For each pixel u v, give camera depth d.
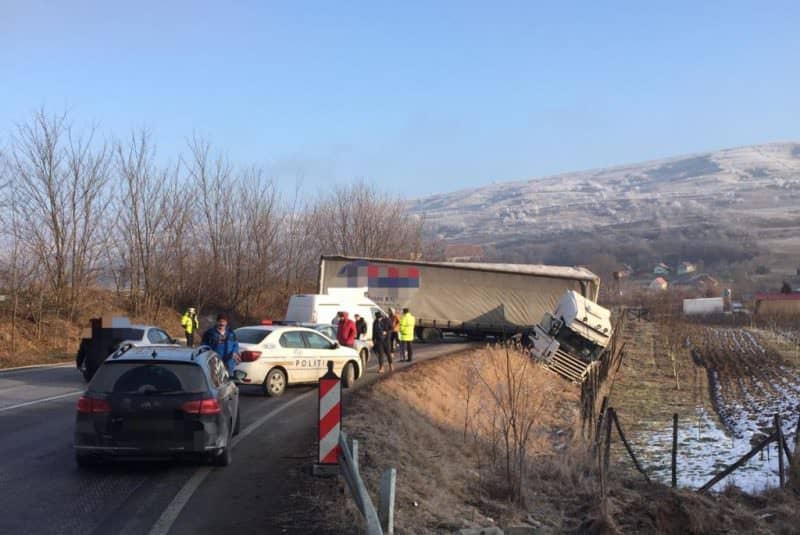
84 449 9.69
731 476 16.28
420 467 11.66
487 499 11.12
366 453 11.36
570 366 31.67
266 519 7.98
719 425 23.23
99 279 43.00
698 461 17.97
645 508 11.70
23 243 37.34
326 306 32.09
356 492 7.77
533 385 25.62
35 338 34.56
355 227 64.44
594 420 18.83
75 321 38.44
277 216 54.66
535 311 41.22
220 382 10.96
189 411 9.80
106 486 9.25
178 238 47.78
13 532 7.36
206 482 9.55
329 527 7.72
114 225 42.66
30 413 15.21
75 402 16.97
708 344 53.53
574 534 10.52
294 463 10.80
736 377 35.66
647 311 85.38
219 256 50.69
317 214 63.03
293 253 57.06
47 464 10.42
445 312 41.59
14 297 35.03
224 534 7.44
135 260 45.25
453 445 14.87
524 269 42.25
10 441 12.08
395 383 20.73
